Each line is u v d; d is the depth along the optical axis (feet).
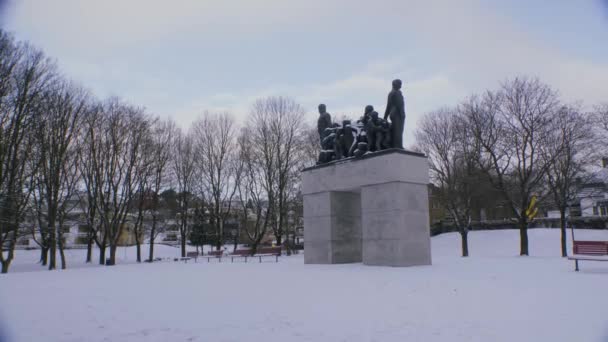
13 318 27.40
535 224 176.55
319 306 29.71
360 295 33.86
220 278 49.29
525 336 21.13
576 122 106.83
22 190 98.22
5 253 182.60
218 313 28.04
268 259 108.37
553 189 106.93
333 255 68.74
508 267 54.24
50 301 33.96
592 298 30.19
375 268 56.49
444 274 46.34
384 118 65.82
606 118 106.83
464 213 132.05
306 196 74.23
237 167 157.58
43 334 23.26
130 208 144.05
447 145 139.13
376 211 61.87
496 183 124.67
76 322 26.07
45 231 110.32
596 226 161.48
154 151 137.90
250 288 39.60
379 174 61.72
